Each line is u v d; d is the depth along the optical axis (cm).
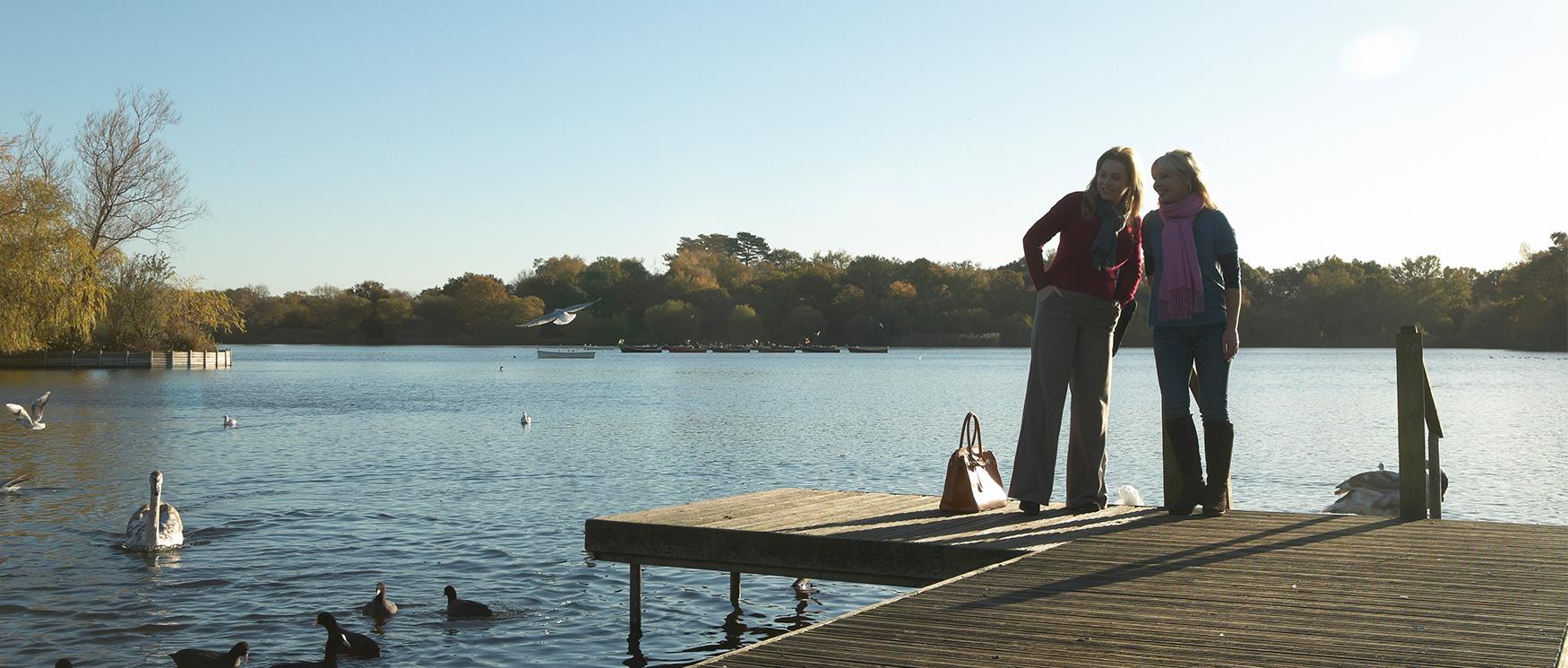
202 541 1484
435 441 3081
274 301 19038
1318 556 659
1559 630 491
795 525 807
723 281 18362
